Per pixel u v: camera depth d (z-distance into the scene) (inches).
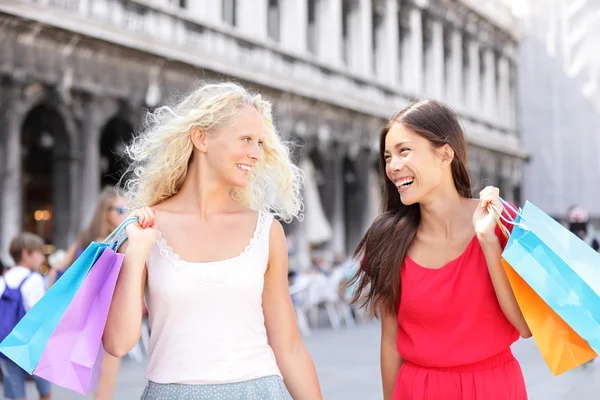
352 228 1120.8
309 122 957.8
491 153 1497.3
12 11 552.7
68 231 652.7
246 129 101.0
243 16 872.3
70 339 90.4
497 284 103.7
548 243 98.0
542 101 1850.4
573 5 1841.8
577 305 95.2
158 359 95.6
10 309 237.9
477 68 1520.7
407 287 111.7
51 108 637.3
